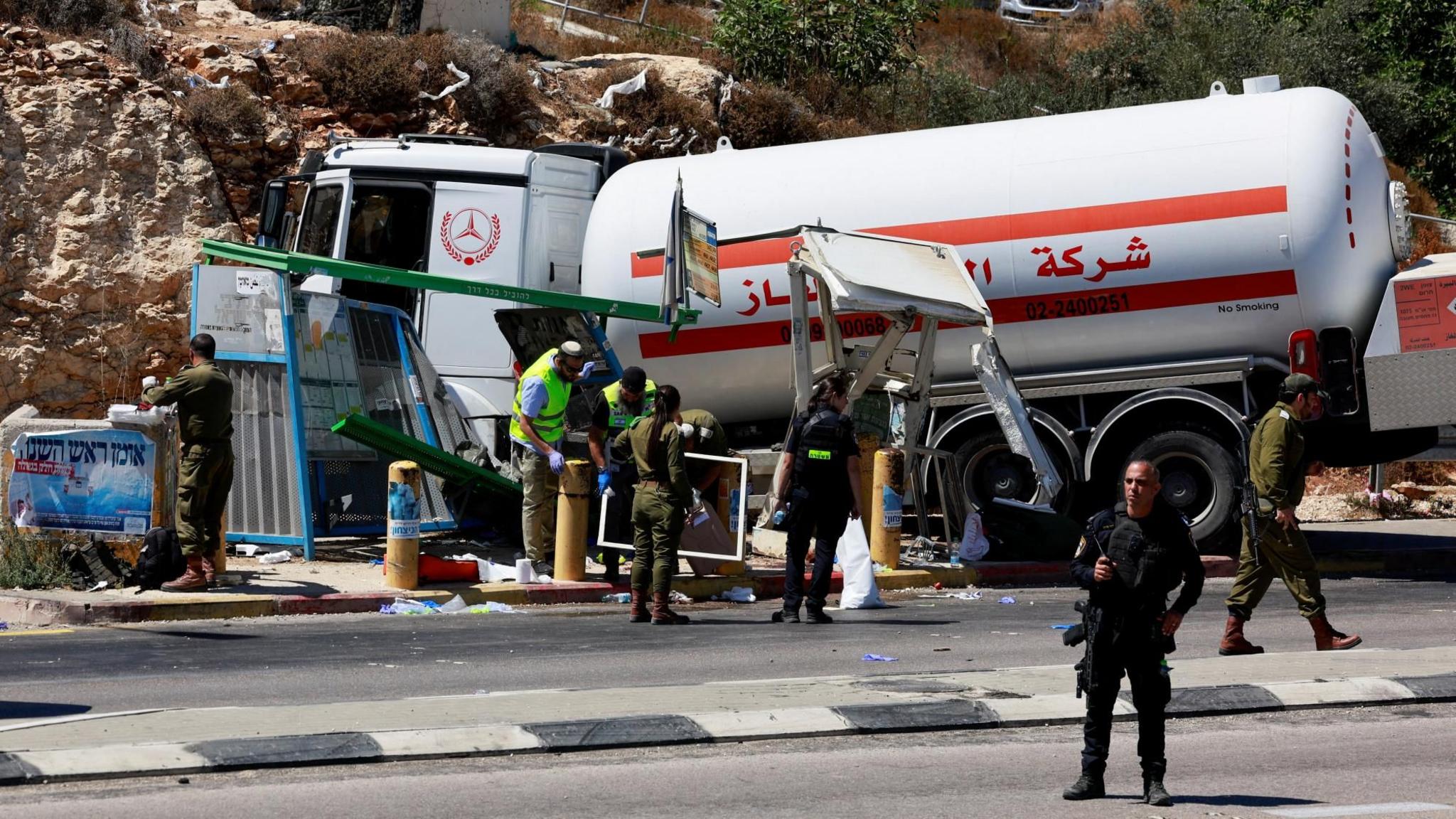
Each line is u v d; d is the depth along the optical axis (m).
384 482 50.69
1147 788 21.55
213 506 41.00
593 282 56.44
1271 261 49.22
